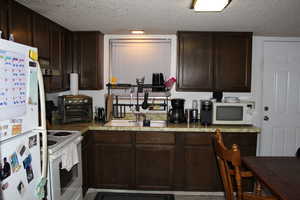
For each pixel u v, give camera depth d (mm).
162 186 2803
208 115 2850
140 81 3207
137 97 3158
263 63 3264
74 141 2133
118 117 3297
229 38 2916
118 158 2797
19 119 1185
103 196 2742
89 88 3066
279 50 3244
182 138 2732
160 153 2764
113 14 2223
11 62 1113
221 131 2668
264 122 3328
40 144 1453
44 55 2279
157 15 2246
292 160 1858
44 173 1438
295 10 2045
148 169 2793
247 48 2918
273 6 1939
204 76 2959
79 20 2449
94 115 3354
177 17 2311
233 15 2213
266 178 1490
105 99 3283
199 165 2750
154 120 3273
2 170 1054
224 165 1614
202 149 2729
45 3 1891
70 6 1971
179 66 2967
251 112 2838
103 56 3287
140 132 2750
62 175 1938
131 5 1948
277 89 3291
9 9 1706
